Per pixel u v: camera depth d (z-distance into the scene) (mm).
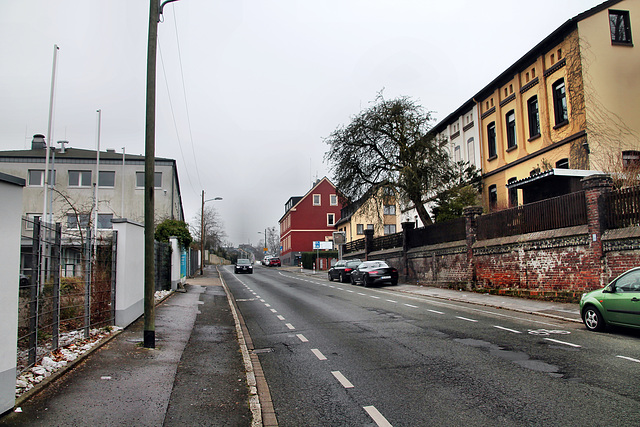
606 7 19734
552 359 7605
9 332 4977
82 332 9195
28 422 4730
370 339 9945
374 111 26766
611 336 9633
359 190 28094
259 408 5539
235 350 9055
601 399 5469
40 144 46438
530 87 23203
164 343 9266
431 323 12039
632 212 12781
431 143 26641
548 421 4836
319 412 5441
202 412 5363
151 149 9266
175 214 47562
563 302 14945
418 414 5227
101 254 10250
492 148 27484
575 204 14781
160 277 19938
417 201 26797
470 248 20500
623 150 19000
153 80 9422
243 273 50344
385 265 27516
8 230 4945
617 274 12984
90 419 4918
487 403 5488
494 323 11891
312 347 9320
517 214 17734
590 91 19219
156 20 9539
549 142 21562
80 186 40156
